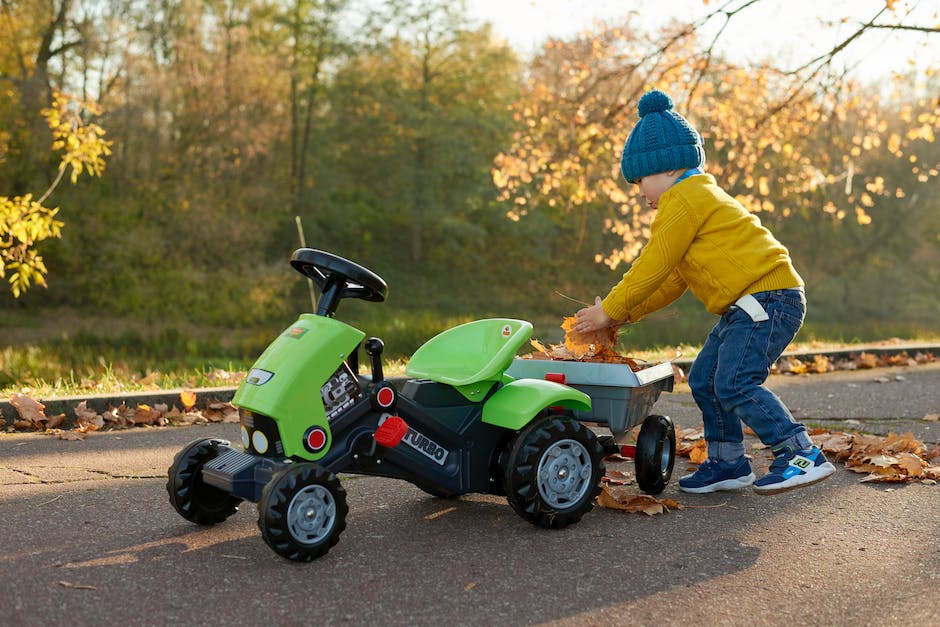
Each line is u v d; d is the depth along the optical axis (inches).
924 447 172.4
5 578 102.6
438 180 1421.0
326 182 1421.0
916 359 336.5
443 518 131.1
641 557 113.3
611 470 160.4
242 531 123.1
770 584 103.8
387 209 1501.0
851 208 1349.7
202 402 217.8
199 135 1153.4
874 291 1341.0
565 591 101.1
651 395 141.6
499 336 131.3
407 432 122.4
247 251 1142.3
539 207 1396.4
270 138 1243.8
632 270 134.3
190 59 1136.8
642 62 359.3
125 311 1026.1
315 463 111.2
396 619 92.8
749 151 378.6
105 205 1076.5
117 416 202.7
